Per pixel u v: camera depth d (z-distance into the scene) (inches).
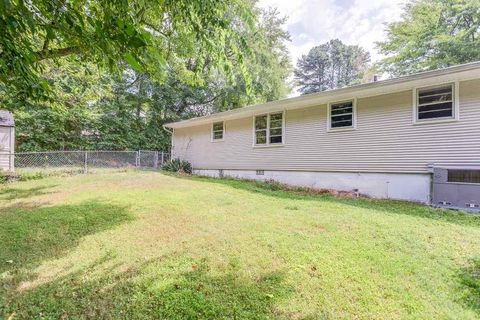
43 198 265.3
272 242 150.7
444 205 255.8
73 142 639.8
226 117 482.9
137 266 127.6
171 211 220.2
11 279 119.8
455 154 253.8
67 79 319.3
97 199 260.5
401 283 109.3
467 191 244.2
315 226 179.8
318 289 105.2
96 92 423.8
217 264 126.7
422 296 101.1
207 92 787.4
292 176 392.2
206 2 98.3
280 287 107.0
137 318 93.2
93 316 95.6
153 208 229.0
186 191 309.9
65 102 385.4
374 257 131.5
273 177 417.7
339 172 338.6
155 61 74.3
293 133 392.5
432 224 183.3
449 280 112.3
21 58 65.2
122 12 68.6
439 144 263.1
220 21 101.8
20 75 72.5
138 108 780.0
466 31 599.5
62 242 157.5
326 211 220.4
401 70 762.8
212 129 534.0
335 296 100.8
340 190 334.6
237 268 122.6
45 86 84.7
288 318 90.0
